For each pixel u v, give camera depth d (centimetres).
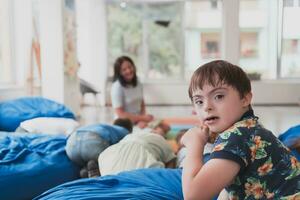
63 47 534
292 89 810
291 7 811
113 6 877
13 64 584
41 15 529
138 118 384
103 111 730
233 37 715
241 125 101
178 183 161
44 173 221
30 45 571
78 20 839
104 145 240
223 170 92
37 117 356
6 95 546
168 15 876
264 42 851
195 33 880
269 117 606
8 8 574
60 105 391
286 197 96
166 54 888
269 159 98
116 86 391
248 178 97
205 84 104
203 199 93
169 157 251
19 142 250
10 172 210
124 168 208
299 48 828
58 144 253
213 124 104
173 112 700
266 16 840
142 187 150
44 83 538
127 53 895
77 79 612
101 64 846
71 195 135
